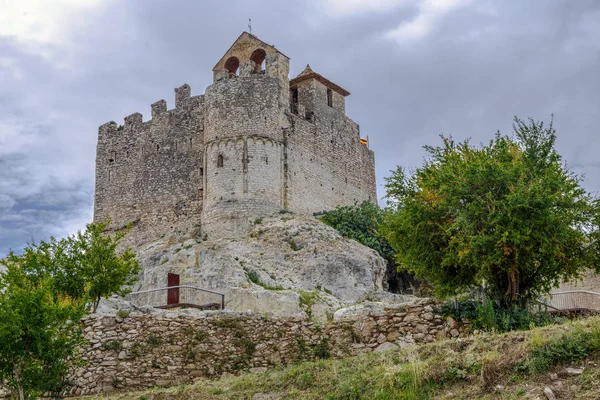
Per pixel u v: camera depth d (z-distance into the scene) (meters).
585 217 25.75
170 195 54.59
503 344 17.78
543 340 17.09
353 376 18.50
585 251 26.38
